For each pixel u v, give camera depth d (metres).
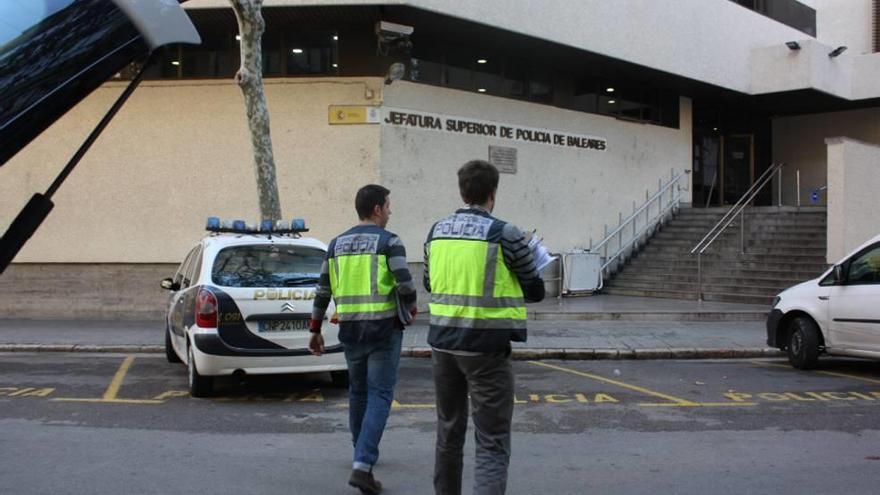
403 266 5.15
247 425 6.91
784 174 24.23
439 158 15.36
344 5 13.30
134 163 14.72
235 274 7.88
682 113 20.66
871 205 16.36
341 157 14.57
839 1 24.86
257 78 11.27
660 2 18.00
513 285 4.04
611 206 18.58
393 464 5.74
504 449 4.02
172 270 14.70
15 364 10.37
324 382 8.96
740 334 12.54
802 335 9.92
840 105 22.50
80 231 14.81
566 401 7.97
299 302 7.84
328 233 14.55
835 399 8.09
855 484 5.23
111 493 5.00
